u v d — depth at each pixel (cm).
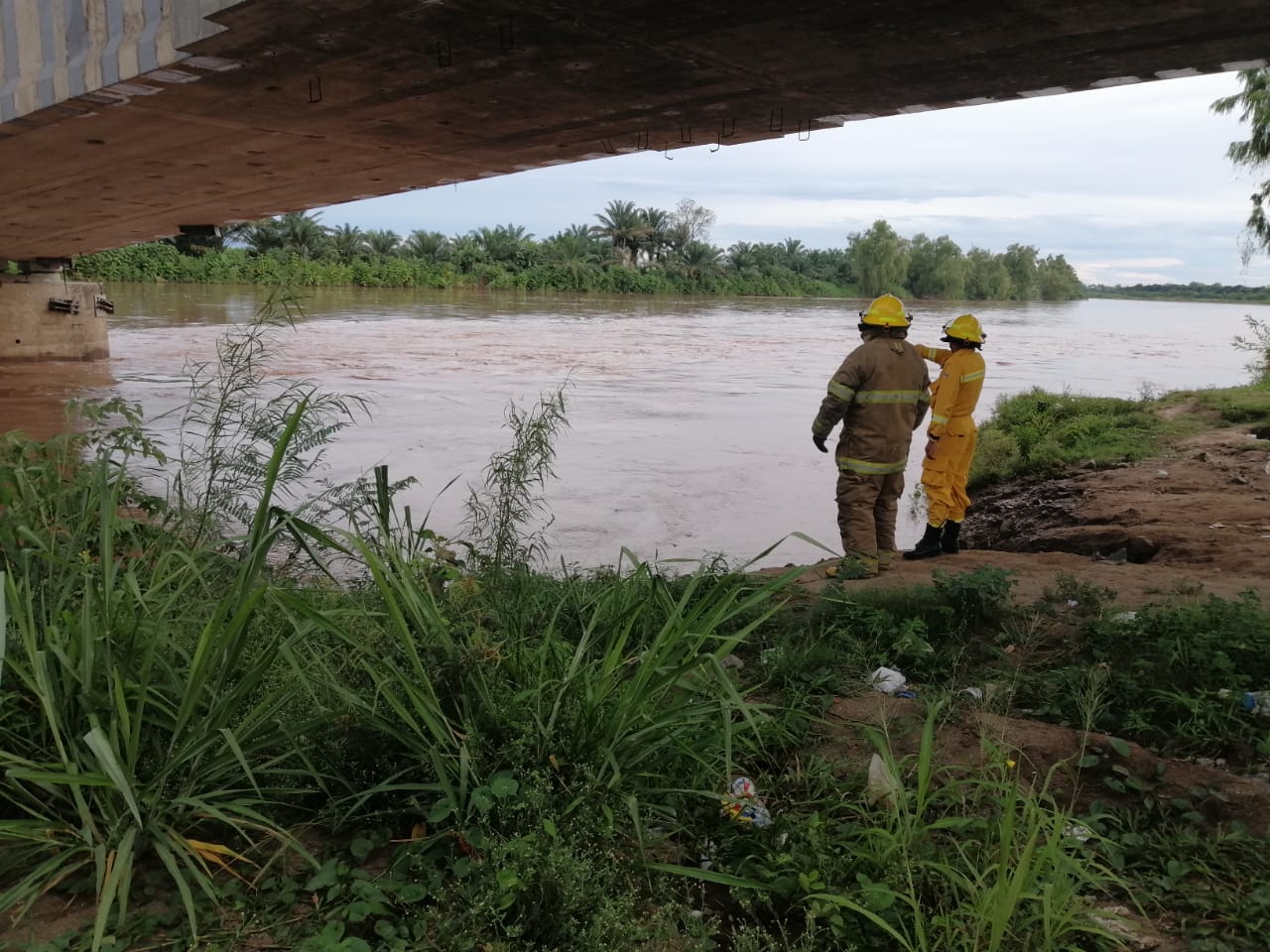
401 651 346
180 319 4791
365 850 287
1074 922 259
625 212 14738
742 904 269
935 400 800
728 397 2395
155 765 298
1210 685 434
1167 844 312
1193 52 788
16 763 289
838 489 765
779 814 317
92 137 1273
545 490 1234
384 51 859
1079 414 1844
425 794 311
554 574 781
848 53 825
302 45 847
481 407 2059
